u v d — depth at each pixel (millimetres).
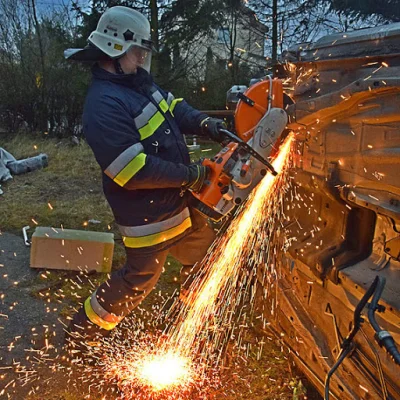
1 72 12578
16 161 7746
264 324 2832
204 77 14141
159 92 2713
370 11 11219
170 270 4152
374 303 1573
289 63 2396
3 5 12609
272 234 2688
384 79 1674
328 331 2090
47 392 2617
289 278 2443
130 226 2562
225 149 2555
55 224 5336
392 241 1789
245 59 14000
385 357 1686
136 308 3475
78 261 4043
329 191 2066
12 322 3312
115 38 2412
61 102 12727
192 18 13250
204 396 2566
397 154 1674
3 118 12797
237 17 13812
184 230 2682
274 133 2428
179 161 2643
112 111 2344
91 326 2803
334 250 2098
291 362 2762
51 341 3094
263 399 2541
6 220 5383
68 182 7191
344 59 1929
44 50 12797
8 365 2842
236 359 2867
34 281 3910
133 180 2344
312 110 2109
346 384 1926
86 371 2787
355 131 1893
